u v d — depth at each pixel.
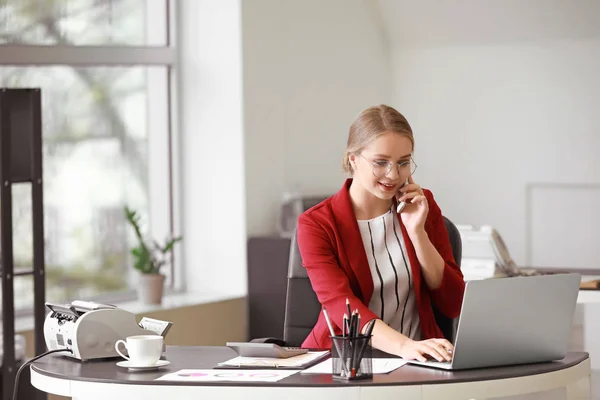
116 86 5.54
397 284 2.95
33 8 5.01
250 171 5.68
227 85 5.66
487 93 6.73
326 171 6.39
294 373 2.33
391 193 2.80
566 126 6.53
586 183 6.49
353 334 2.24
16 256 4.84
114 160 5.53
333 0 6.45
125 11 5.57
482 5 6.43
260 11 5.75
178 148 5.87
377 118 2.79
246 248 5.64
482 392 2.22
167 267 5.87
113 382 2.27
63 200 5.22
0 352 3.89
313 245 2.94
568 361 2.46
